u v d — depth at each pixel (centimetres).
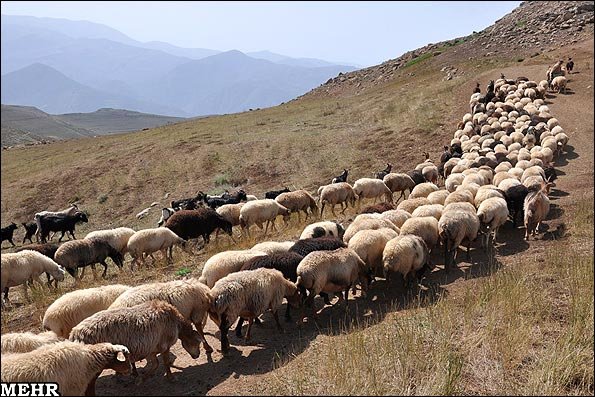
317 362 760
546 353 746
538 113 2802
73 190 3731
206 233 1684
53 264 1273
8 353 672
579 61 4297
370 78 7269
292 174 3116
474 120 2906
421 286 1093
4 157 5638
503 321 839
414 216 1348
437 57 6606
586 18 5822
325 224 1355
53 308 827
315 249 1095
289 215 1836
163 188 3438
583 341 761
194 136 4588
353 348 760
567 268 1020
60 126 19275
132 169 3925
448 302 934
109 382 750
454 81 4669
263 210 1711
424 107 3919
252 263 986
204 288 852
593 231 1262
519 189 1479
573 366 710
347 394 649
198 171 3588
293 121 4672
